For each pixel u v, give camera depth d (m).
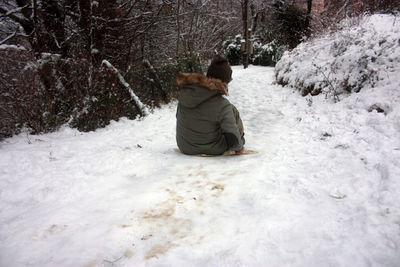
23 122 4.34
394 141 2.88
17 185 2.52
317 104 5.17
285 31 16.11
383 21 6.32
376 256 1.45
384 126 3.25
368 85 4.54
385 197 1.95
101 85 4.96
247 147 3.62
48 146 3.70
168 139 4.28
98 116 4.94
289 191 2.26
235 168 2.82
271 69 12.17
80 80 4.87
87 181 2.63
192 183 2.53
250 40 12.91
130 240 1.73
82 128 4.71
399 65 4.38
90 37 7.00
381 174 2.29
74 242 1.70
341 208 1.93
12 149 3.51
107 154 3.32
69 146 3.73
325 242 1.60
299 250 1.56
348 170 2.50
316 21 9.80
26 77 4.24
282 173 2.62
